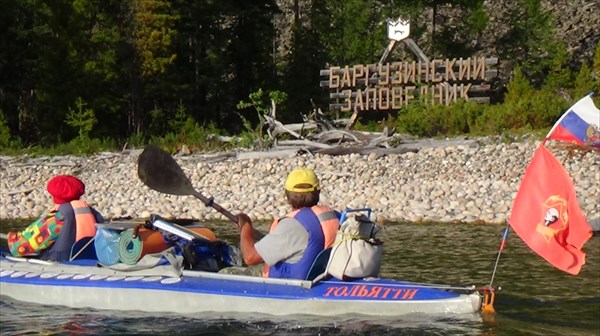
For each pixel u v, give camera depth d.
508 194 27.61
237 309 12.16
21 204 30.61
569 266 10.93
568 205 10.96
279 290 12.04
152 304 12.62
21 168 35.69
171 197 30.20
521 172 29.44
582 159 29.84
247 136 38.25
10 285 13.53
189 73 60.94
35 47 53.19
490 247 19.72
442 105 41.56
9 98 54.12
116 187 32.12
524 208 11.23
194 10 59.62
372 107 45.09
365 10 58.66
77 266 13.51
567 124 11.14
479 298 11.60
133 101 55.91
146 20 53.94
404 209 26.77
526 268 16.67
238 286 12.30
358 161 31.80
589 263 17.45
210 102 64.25
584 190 27.42
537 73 58.41
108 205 29.92
